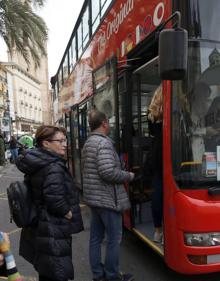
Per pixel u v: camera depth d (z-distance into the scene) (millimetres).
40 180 3223
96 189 4047
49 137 3357
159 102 4621
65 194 3285
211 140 3752
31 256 3414
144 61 5238
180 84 3729
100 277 4285
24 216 3236
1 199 10500
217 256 3688
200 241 3639
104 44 6582
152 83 5449
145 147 5473
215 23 3674
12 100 54594
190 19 3629
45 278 3357
